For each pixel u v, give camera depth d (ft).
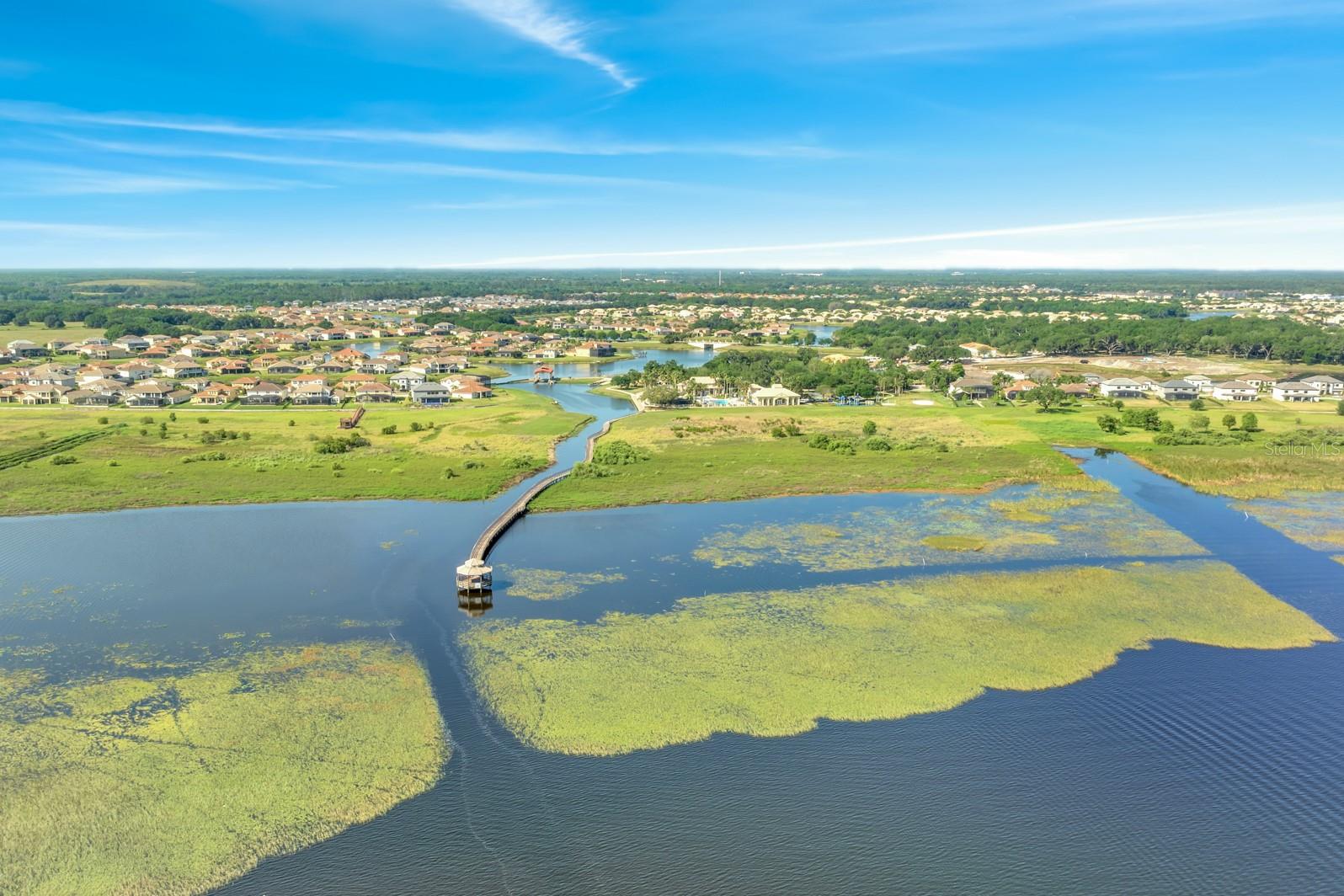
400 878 154.30
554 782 180.45
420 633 252.01
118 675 225.56
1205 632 254.68
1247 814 171.53
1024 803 174.40
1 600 276.00
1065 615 266.98
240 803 174.09
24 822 167.53
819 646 243.81
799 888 151.84
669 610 269.85
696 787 178.91
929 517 375.45
